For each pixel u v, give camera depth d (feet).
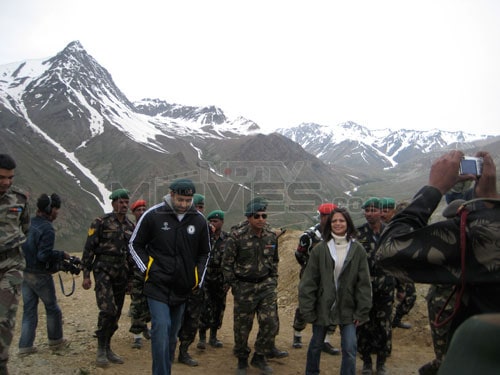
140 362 18.72
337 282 15.55
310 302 15.71
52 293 19.13
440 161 6.47
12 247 12.87
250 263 18.03
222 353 21.09
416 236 5.78
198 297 19.11
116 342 21.68
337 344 22.52
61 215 386.32
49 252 18.35
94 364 17.79
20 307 29.01
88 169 588.91
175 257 14.67
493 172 6.31
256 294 18.04
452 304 12.05
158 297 14.43
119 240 18.70
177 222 14.94
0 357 12.16
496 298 5.33
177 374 17.65
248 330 18.12
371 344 18.10
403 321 24.25
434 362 13.51
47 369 16.67
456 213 5.92
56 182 489.26
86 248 18.51
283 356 20.35
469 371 3.46
